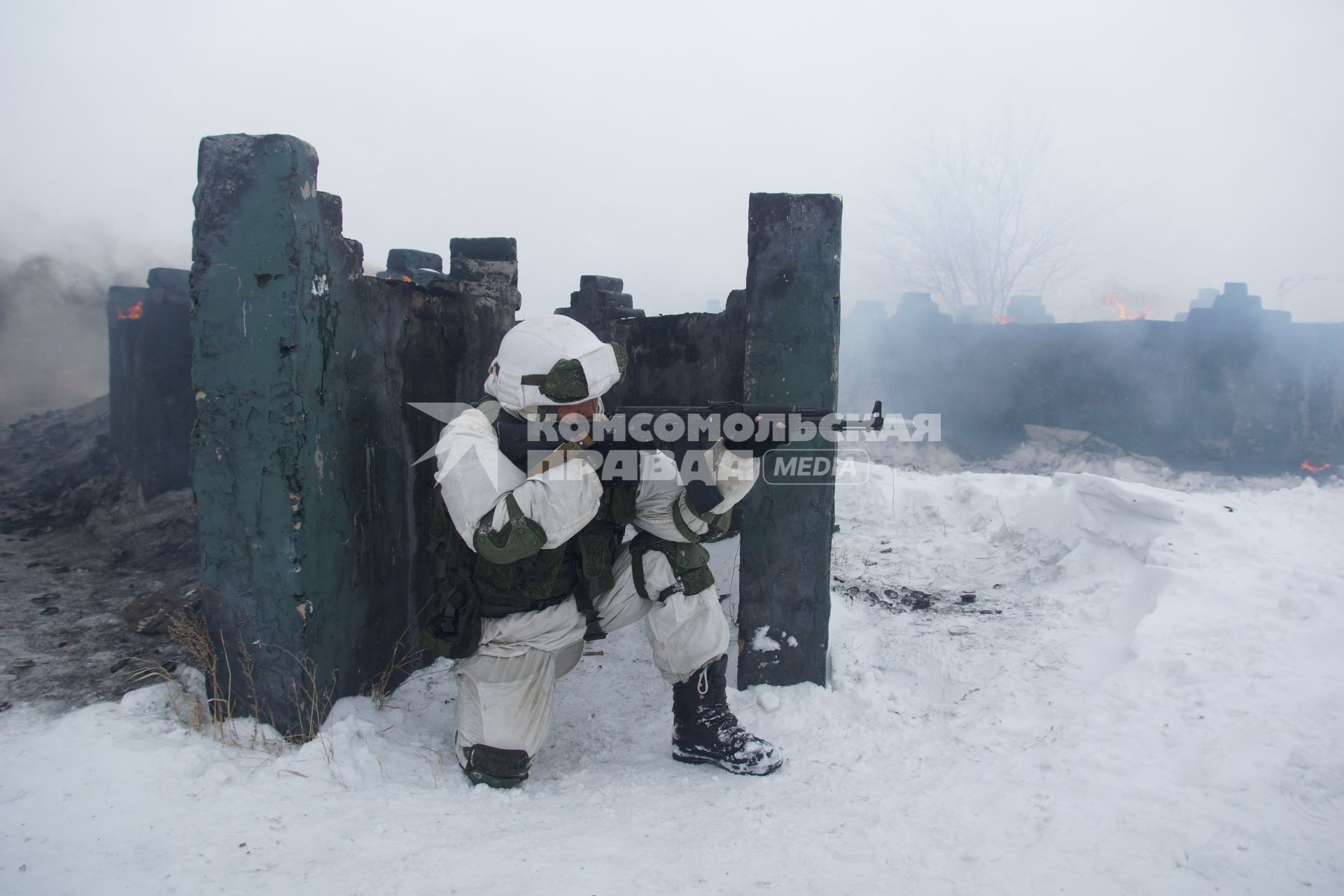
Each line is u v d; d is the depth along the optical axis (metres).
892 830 2.54
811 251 3.57
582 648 3.35
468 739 2.98
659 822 2.71
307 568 3.16
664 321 5.19
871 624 4.52
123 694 3.75
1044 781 2.75
